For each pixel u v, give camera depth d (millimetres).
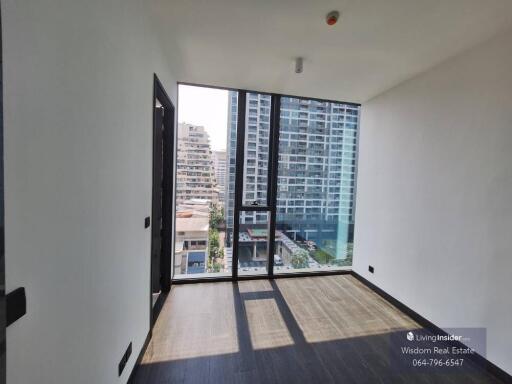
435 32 1730
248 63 2270
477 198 1832
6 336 611
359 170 3270
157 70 1898
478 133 1832
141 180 1641
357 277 3270
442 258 2096
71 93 854
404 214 2508
